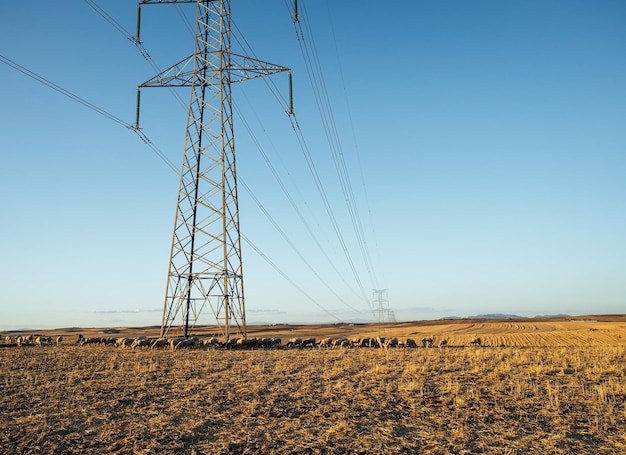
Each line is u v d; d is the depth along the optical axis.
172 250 45.69
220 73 48.53
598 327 102.19
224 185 46.47
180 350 40.47
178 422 14.76
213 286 45.28
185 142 47.66
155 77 50.41
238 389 20.12
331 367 27.48
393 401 17.64
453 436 13.20
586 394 18.39
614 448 12.23
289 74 50.00
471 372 24.41
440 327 130.88
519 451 12.01
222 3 50.06
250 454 11.94
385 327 161.88
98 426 14.30
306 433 13.56
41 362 30.19
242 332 45.59
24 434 13.32
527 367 26.25
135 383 21.44
